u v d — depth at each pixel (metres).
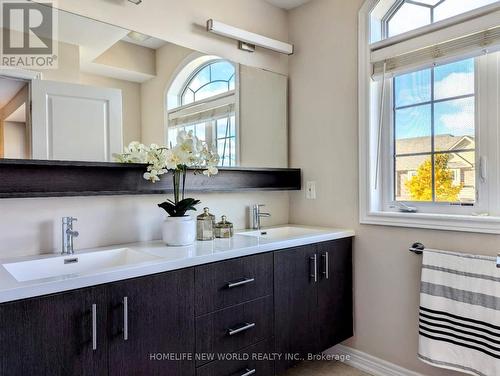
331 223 2.28
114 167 1.67
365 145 2.08
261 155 2.33
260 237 1.92
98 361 1.15
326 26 2.28
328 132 2.28
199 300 1.41
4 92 1.41
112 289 1.18
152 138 1.82
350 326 2.15
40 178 1.50
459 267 1.63
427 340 1.71
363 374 2.08
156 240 1.85
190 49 1.98
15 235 1.45
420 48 1.86
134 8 1.77
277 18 2.44
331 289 2.02
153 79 1.83
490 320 1.53
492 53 1.69
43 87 1.50
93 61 1.64
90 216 1.65
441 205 1.87
